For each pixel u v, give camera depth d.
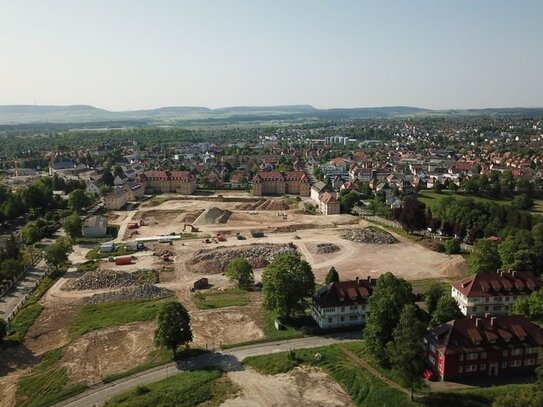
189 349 119.44
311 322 133.75
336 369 106.62
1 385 106.56
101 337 126.06
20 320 137.00
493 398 93.75
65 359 116.00
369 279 135.38
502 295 135.50
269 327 131.12
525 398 80.00
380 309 106.81
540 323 120.62
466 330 105.06
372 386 98.94
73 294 159.12
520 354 104.81
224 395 99.00
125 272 175.00
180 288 164.50
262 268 184.62
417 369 93.00
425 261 192.38
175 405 95.75
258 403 96.19
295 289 130.62
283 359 111.69
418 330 94.81
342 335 125.88
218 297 155.25
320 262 192.25
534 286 137.62
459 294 139.38
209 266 183.88
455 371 102.31
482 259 162.62
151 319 136.00
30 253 199.50
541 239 179.25
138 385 104.00
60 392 102.44
